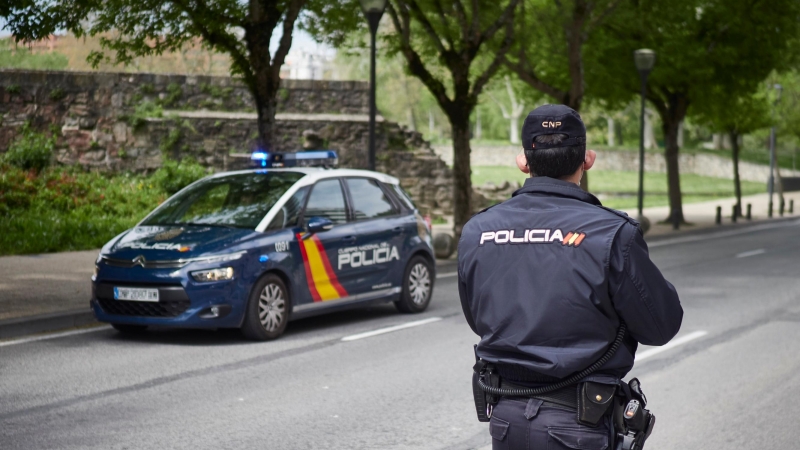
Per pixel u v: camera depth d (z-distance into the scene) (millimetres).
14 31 12352
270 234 9312
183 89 26109
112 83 25047
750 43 25641
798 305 11883
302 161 11156
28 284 12070
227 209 9742
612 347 2709
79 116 24656
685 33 25562
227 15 13953
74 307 10234
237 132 25828
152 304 8875
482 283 2822
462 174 18547
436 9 18234
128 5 13359
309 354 8531
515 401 2779
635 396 2844
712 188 57938
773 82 37375
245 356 8414
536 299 2711
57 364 7984
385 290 10633
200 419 6203
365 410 6484
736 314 11148
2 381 7320
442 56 18531
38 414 6297
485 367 2881
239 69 14492
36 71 24375
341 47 17469
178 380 7395
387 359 8305
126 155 24922
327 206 10055
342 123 27875
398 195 11133
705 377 7691
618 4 20578
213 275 8766
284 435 5824
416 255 11133
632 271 2662
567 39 20672
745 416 6434
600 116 76750
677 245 22328
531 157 2893
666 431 6062
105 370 7758
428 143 29344
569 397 2717
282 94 27953
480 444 5664
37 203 20375
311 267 9633
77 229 17844
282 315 9352
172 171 23844
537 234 2756
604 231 2689
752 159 67312
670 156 28422
